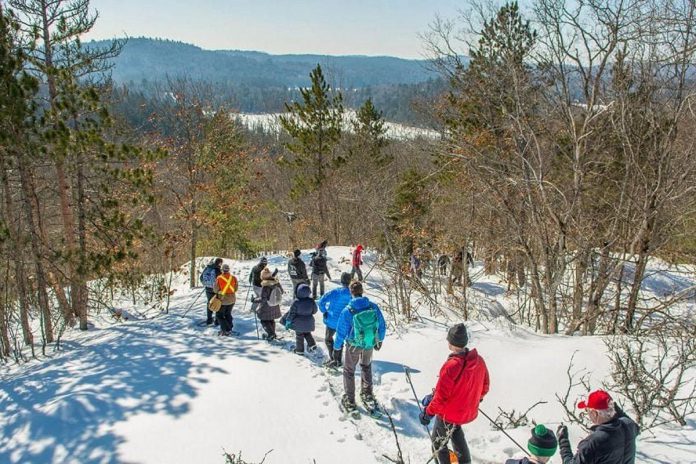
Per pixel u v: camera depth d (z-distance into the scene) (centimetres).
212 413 677
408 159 2923
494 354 825
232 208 2183
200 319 1227
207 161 1939
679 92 1064
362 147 2912
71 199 1516
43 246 1358
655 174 1109
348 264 2202
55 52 1283
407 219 1839
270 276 993
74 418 664
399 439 631
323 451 600
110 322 1456
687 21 1005
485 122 1484
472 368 504
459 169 1603
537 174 1267
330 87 2783
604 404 385
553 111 1252
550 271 1216
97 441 613
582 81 1226
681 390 651
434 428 536
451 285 1636
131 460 578
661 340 748
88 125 1297
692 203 1119
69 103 1223
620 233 1263
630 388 656
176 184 2006
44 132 1166
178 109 1900
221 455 589
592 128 1219
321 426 656
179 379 784
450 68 1340
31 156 1158
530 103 1259
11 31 1184
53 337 1317
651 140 1130
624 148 1162
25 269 1422
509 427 628
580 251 1193
